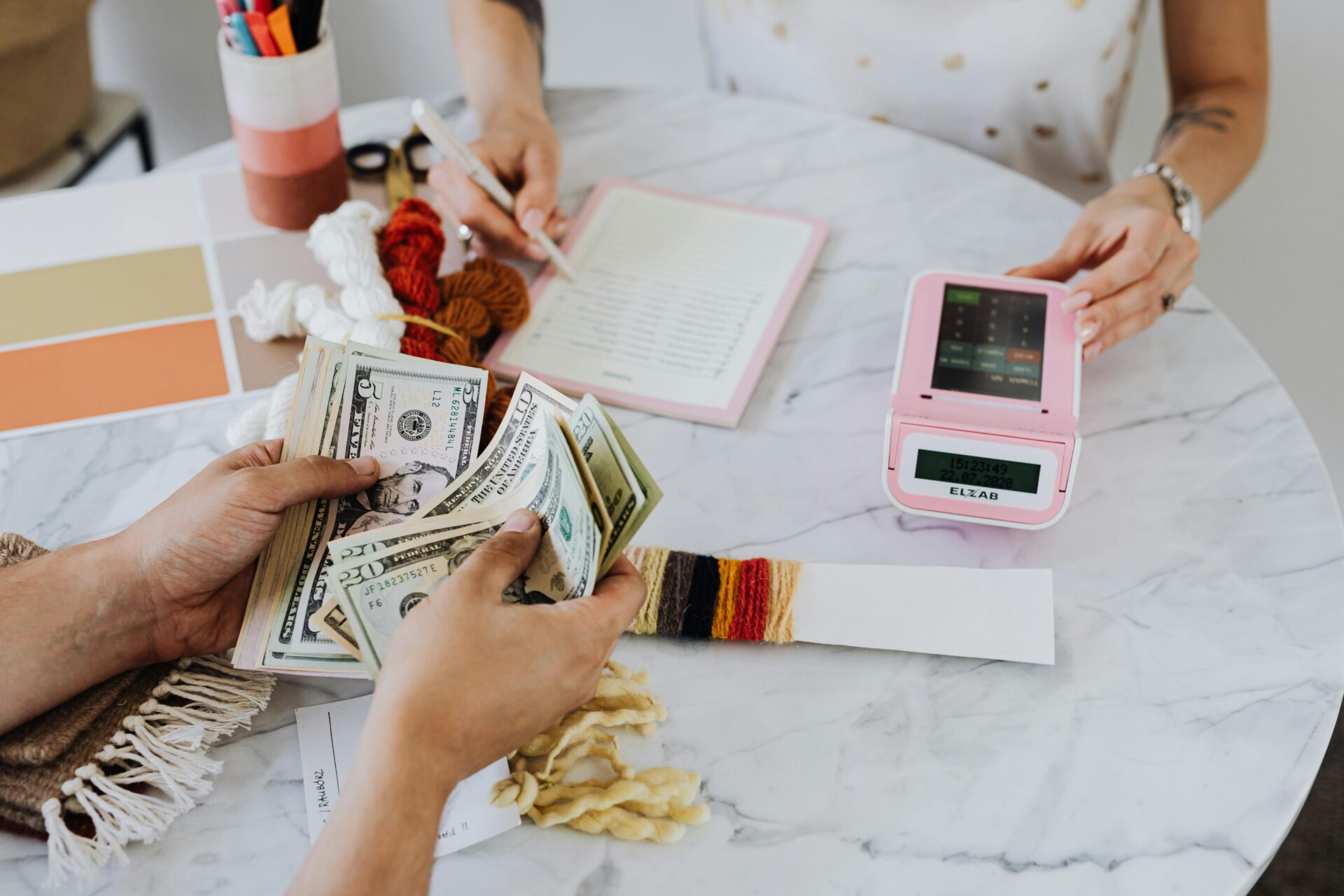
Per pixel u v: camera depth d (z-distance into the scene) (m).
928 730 0.70
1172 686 0.72
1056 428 0.79
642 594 0.65
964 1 1.20
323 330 0.86
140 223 1.05
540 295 0.99
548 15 1.81
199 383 0.91
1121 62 1.26
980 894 0.62
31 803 0.61
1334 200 1.48
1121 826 0.65
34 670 0.63
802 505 0.83
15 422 0.87
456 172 1.02
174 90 1.95
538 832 0.65
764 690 0.72
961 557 0.80
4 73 1.44
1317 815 1.36
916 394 0.81
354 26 1.84
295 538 0.69
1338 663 0.73
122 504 0.82
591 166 1.14
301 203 1.02
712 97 1.23
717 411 0.89
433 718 0.56
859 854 0.64
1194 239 0.96
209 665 0.70
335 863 0.53
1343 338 1.58
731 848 0.64
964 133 1.34
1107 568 0.79
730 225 1.06
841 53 1.29
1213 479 0.85
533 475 0.66
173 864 0.63
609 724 0.69
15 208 1.07
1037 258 1.03
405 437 0.70
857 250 1.04
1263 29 1.22
